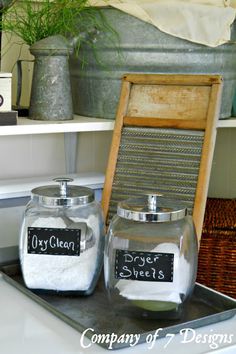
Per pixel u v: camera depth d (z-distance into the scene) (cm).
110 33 157
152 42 155
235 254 163
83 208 135
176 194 146
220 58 161
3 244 160
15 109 166
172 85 151
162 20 154
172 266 120
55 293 135
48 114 158
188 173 145
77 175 185
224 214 177
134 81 155
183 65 157
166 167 148
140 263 121
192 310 128
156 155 149
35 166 193
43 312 128
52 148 196
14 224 161
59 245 132
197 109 147
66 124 154
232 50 164
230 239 163
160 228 121
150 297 120
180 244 121
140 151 151
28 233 134
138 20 154
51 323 123
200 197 141
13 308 130
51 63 157
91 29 159
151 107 153
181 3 154
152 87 153
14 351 111
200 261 165
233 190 217
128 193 152
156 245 121
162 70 158
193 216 141
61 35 158
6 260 158
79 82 170
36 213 135
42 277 134
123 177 153
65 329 120
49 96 158
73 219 133
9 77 145
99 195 180
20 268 148
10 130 146
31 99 160
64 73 159
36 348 112
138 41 155
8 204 163
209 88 146
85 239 133
